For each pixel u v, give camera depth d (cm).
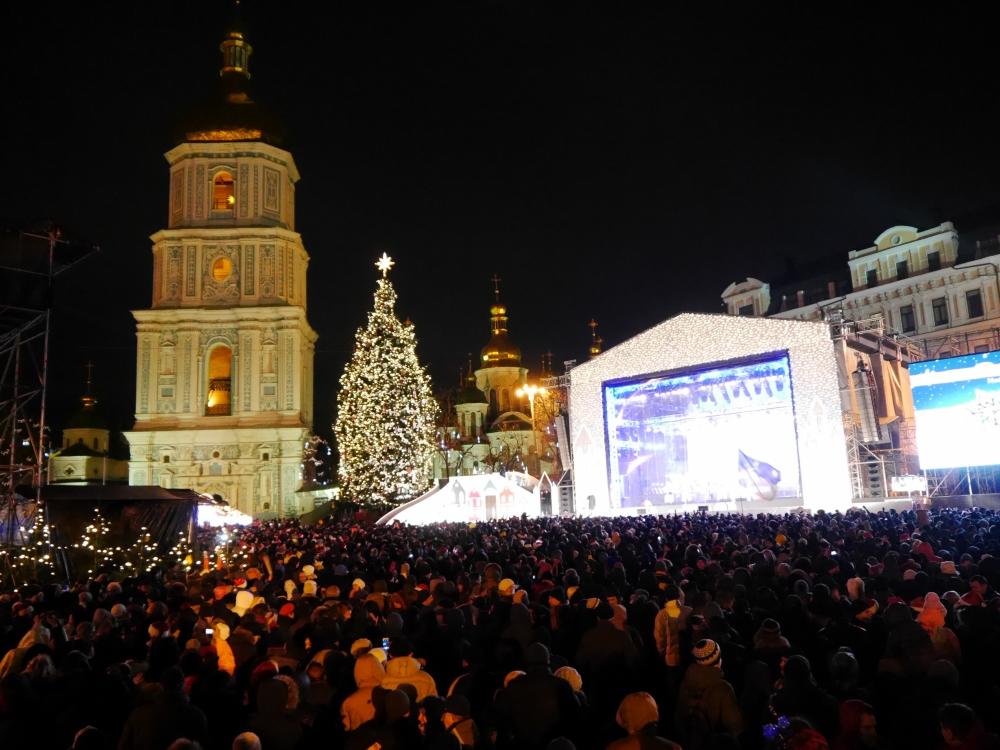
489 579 1429
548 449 9100
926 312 5562
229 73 6631
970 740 581
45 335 2503
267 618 1175
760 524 2680
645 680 1008
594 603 1057
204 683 833
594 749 767
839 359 4225
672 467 4688
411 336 5475
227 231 6275
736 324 4578
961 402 3897
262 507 5919
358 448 5288
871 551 1742
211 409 6294
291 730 727
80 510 2686
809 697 703
